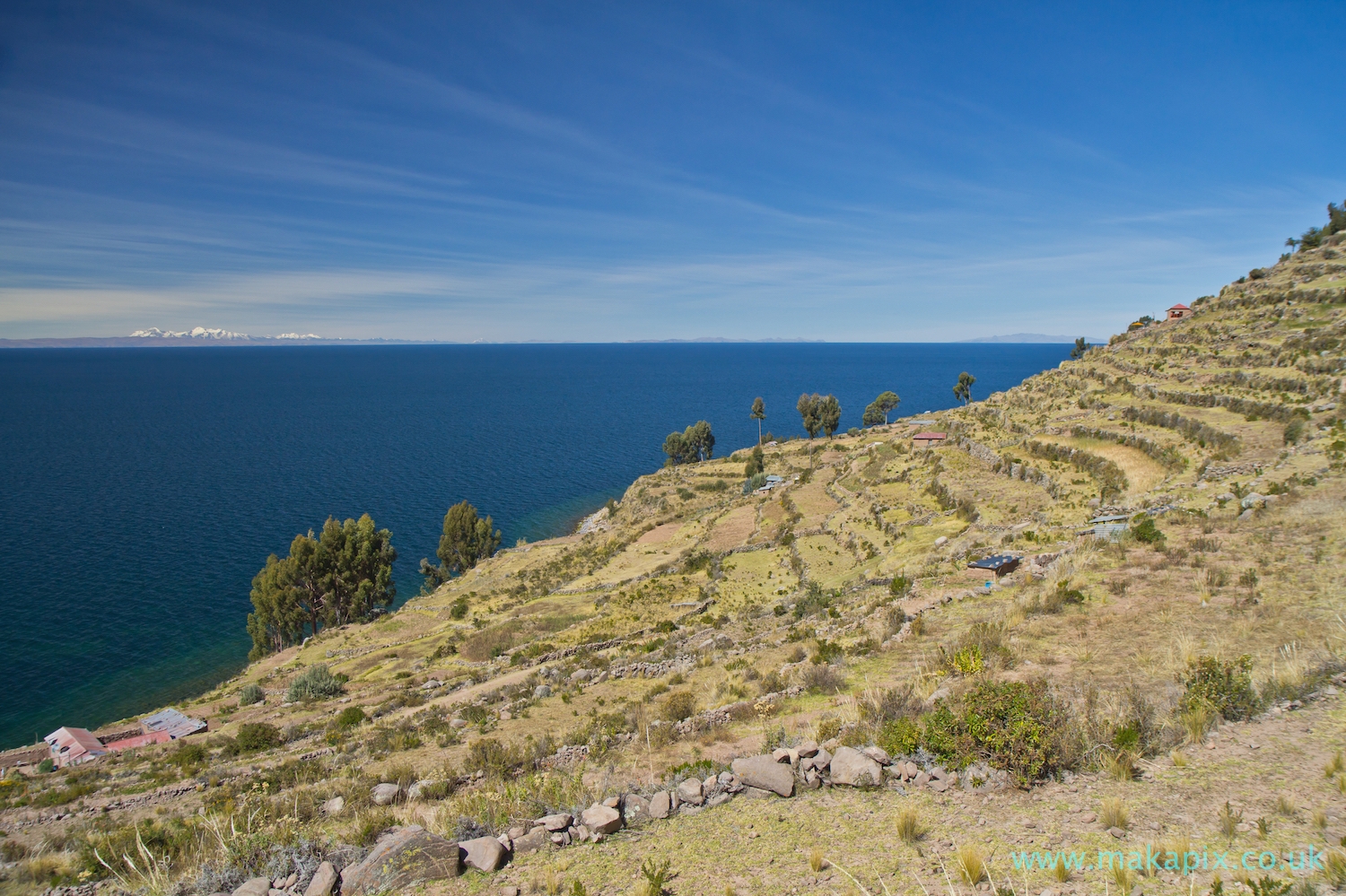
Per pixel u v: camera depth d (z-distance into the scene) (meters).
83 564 90.56
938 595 29.78
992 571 31.39
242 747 30.94
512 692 32.66
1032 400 82.94
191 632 70.69
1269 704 12.88
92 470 156.50
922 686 17.83
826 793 11.84
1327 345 59.38
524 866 10.26
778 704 20.70
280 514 118.44
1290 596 20.14
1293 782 10.04
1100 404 69.75
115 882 12.77
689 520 81.56
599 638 44.06
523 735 24.44
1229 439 47.16
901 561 42.97
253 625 64.44
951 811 10.60
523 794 13.15
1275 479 36.06
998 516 47.50
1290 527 27.45
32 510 118.94
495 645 49.19
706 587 52.19
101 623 72.31
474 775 18.97
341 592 73.19
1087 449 55.94
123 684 59.44
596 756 19.14
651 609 49.44
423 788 17.61
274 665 58.41
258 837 11.69
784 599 45.38
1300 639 16.89
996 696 12.35
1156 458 50.25
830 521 61.97
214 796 23.06
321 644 62.28
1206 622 19.28
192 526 110.31
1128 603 21.98
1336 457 36.41
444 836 11.24
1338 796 9.48
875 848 9.69
